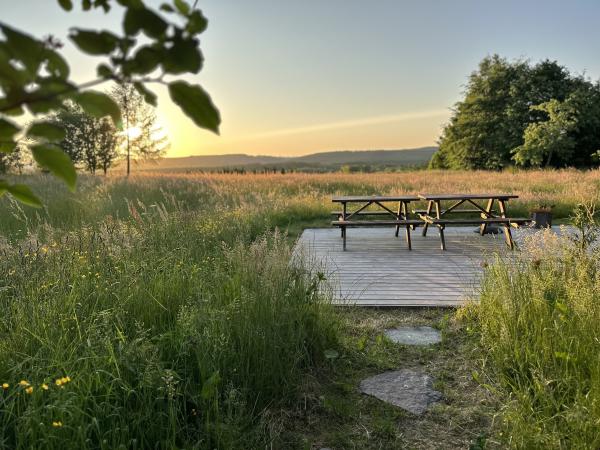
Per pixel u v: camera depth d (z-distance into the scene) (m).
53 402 2.14
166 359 2.75
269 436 2.48
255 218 8.91
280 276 3.61
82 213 8.40
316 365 3.29
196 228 6.33
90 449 2.05
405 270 6.02
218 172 22.66
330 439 2.54
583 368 2.79
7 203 8.17
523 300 3.50
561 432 2.32
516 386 2.90
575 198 10.96
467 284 5.30
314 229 9.45
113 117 0.62
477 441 2.31
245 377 2.73
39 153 0.61
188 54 0.54
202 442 2.30
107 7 0.76
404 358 3.49
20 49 0.49
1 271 3.53
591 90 34.03
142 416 2.27
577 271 3.65
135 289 3.42
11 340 2.72
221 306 3.25
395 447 2.48
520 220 7.18
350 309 4.48
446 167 42.97
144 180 15.23
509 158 36.44
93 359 2.46
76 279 3.56
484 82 38.19
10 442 2.08
